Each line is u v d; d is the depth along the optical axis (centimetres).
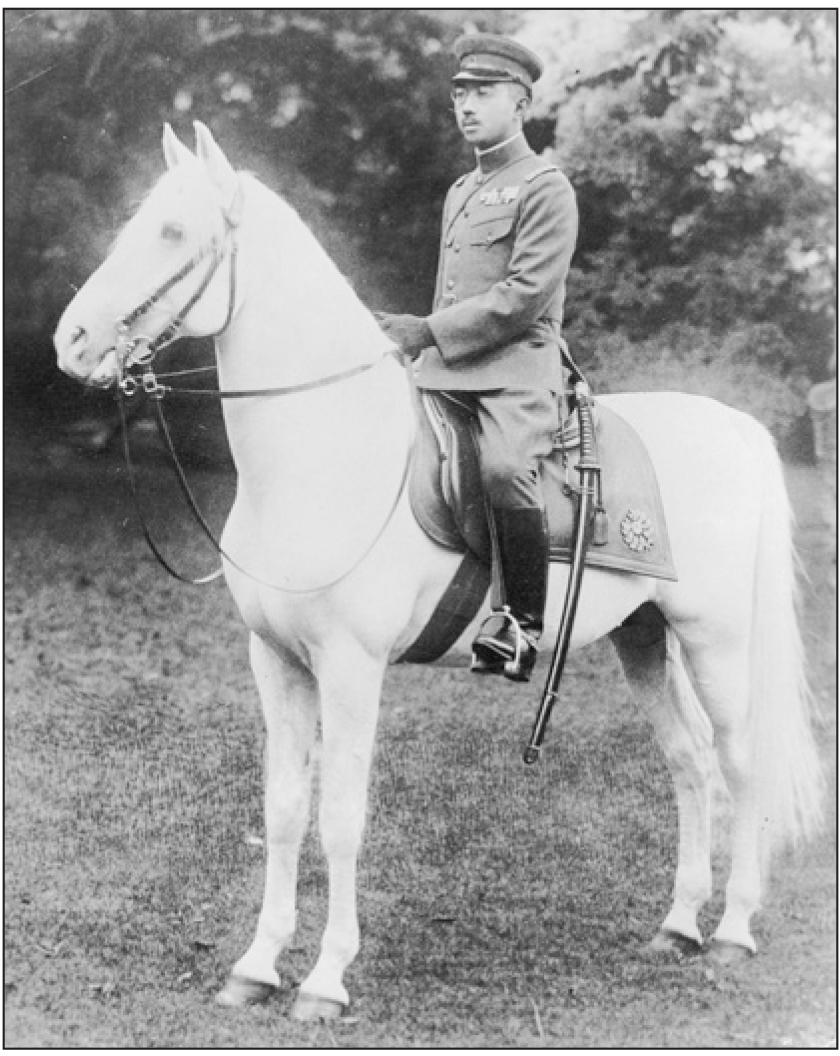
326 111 877
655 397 435
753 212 889
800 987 393
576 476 392
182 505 962
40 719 636
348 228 902
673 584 413
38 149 883
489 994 383
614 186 876
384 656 369
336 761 364
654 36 845
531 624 378
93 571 868
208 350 949
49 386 965
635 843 504
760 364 903
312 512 358
